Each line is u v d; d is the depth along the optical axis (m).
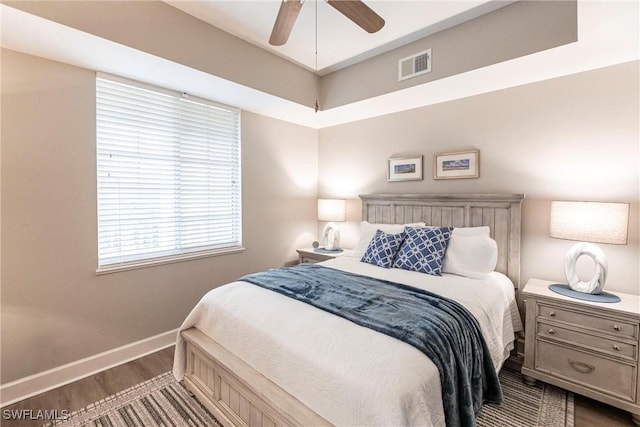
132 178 2.53
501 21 2.18
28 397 1.97
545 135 2.44
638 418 1.68
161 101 2.69
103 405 1.90
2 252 1.91
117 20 1.91
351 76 3.13
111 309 2.38
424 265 2.41
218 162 3.17
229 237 3.30
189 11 2.25
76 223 2.19
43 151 2.04
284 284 2.03
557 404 1.89
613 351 1.76
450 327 1.45
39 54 2.01
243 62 2.64
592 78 2.23
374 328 1.39
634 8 1.54
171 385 2.11
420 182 3.21
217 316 1.83
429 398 1.13
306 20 2.34
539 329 2.03
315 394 1.24
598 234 1.96
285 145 3.81
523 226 2.55
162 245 2.75
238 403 1.55
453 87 2.65
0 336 1.91
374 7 2.17
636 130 2.07
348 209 3.91
